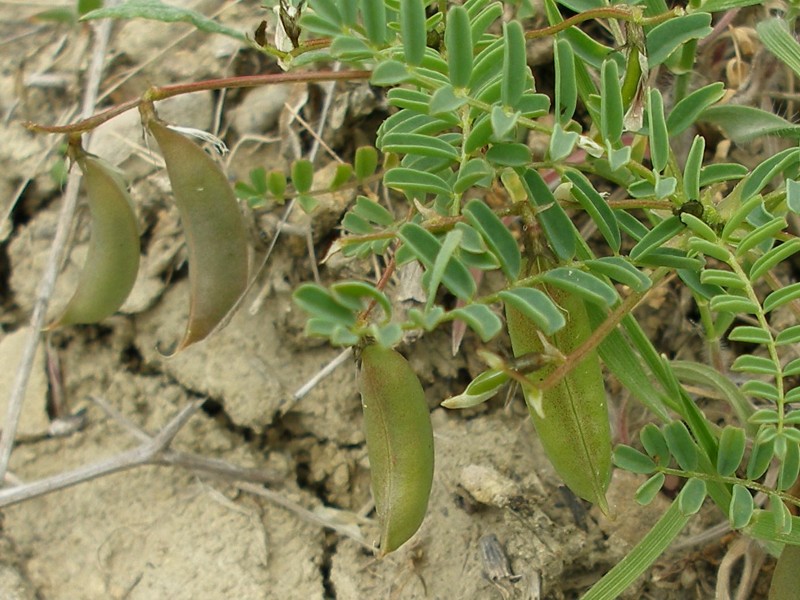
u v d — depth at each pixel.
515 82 0.22
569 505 0.29
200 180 0.23
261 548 0.29
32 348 0.29
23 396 0.29
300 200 0.27
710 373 0.27
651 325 0.30
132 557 0.29
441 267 0.20
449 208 0.24
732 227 0.23
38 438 0.30
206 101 0.32
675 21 0.24
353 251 0.26
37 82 0.33
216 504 0.29
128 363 0.31
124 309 0.31
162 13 0.24
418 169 0.25
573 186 0.23
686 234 0.24
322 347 0.31
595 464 0.23
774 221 0.22
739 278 0.23
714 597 0.28
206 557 0.29
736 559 0.27
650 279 0.23
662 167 0.23
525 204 0.23
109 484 0.30
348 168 0.26
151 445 0.28
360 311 0.21
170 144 0.22
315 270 0.30
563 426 0.23
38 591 0.29
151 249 0.31
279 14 0.23
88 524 0.29
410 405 0.22
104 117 0.22
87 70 0.33
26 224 0.32
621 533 0.28
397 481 0.22
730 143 0.30
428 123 0.24
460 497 0.29
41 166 0.32
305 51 0.24
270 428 0.30
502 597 0.28
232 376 0.30
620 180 0.25
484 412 0.30
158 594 0.28
